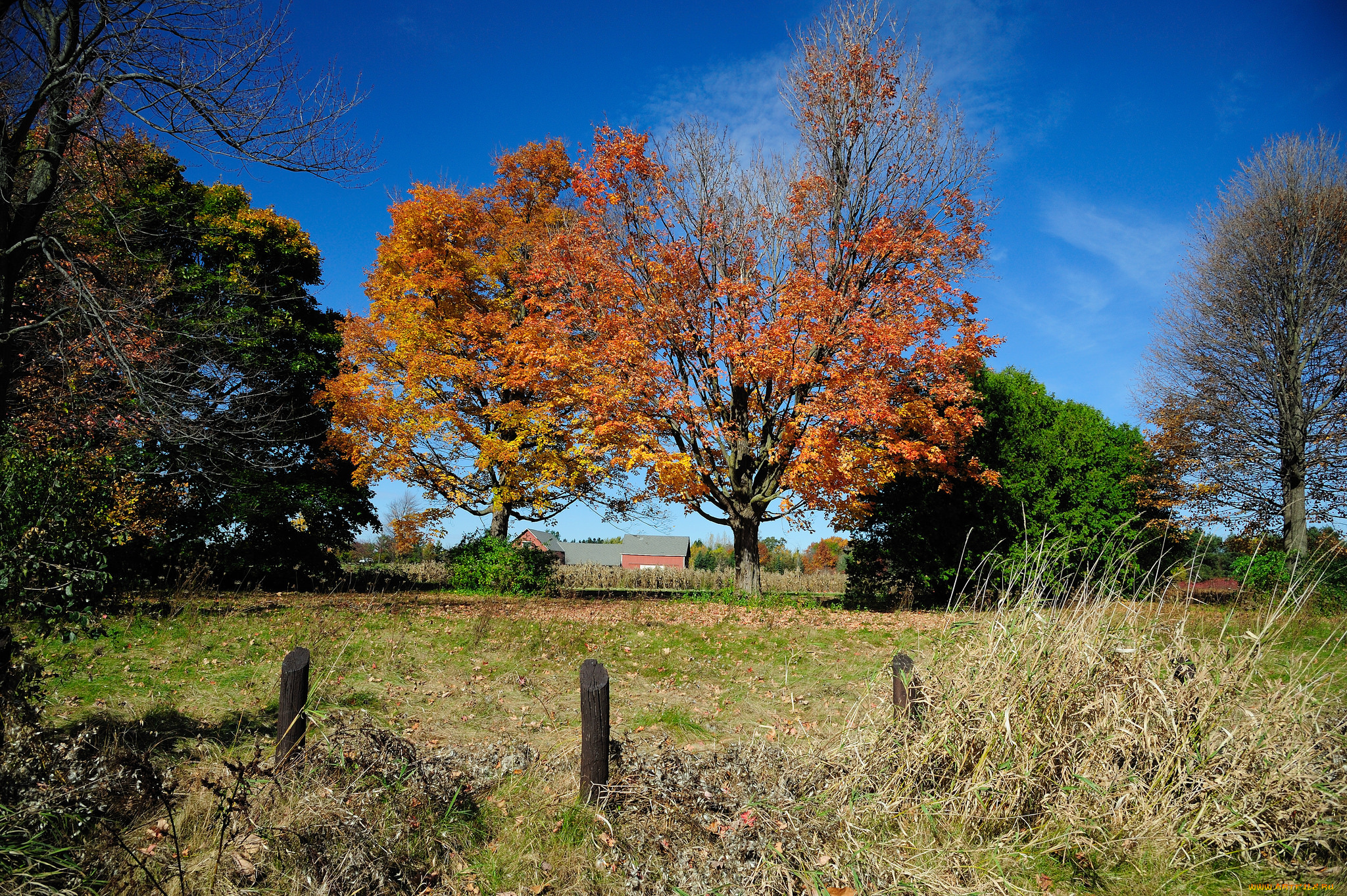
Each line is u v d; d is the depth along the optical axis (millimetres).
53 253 8172
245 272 19375
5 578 4734
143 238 12406
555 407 17734
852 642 10188
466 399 20453
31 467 5660
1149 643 4383
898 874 3336
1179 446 17766
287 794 3936
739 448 15422
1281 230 17203
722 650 9875
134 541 15625
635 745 5609
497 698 7555
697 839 3752
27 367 9875
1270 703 4066
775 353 12891
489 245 20688
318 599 14203
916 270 13984
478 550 19094
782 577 28453
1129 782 3832
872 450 13797
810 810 3865
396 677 8180
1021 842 3670
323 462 19359
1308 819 3613
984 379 17047
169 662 7969
